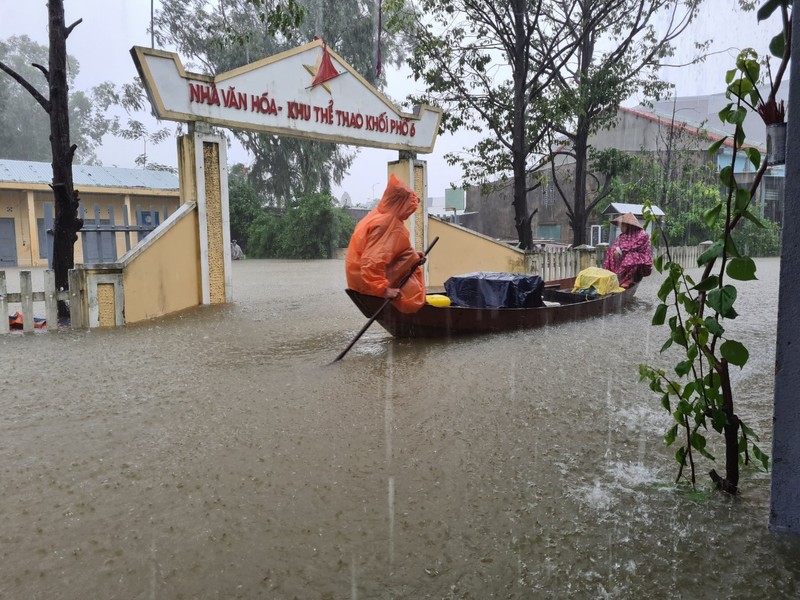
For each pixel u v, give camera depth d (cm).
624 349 671
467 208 3522
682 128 1897
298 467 352
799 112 238
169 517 294
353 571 246
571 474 337
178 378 566
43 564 254
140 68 922
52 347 712
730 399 293
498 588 232
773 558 245
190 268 1026
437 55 1545
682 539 262
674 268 289
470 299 823
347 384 539
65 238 877
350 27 3112
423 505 302
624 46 1536
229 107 1021
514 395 496
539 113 1538
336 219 3180
